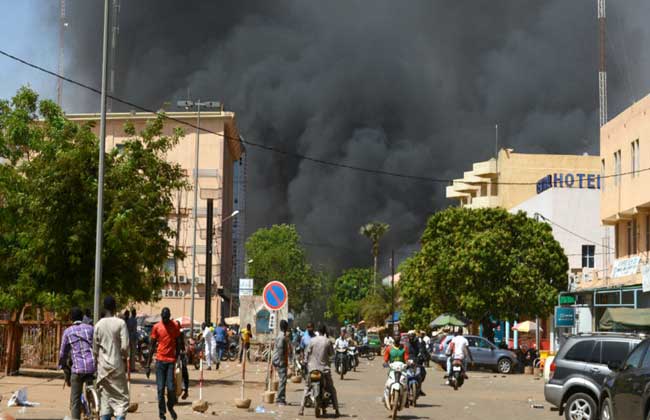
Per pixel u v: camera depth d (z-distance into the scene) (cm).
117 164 2902
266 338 3934
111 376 1358
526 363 4844
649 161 4103
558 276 5394
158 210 2970
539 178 9525
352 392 2891
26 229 2678
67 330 1461
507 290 5231
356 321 13000
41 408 1798
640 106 4241
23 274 2659
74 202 2667
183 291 7944
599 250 6462
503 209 5516
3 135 2731
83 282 2673
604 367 1794
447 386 3356
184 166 8156
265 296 2261
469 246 5319
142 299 2983
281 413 1997
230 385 2920
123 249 2683
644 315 3412
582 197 6488
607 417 1580
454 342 3195
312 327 3164
